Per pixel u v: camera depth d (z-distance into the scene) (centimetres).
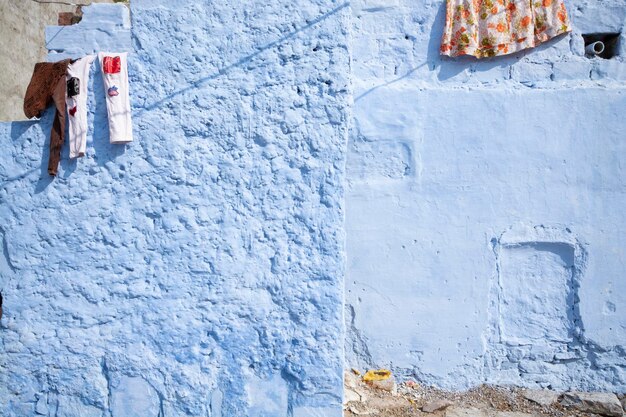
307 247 523
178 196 523
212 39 521
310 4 520
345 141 522
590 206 633
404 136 638
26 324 528
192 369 526
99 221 525
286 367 523
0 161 525
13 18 792
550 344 642
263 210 523
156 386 526
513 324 642
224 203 523
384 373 639
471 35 625
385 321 643
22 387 531
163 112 521
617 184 632
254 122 522
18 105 804
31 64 841
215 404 526
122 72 518
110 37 534
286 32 521
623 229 633
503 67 641
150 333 525
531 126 633
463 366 640
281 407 524
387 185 639
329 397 522
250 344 525
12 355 529
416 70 643
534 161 633
